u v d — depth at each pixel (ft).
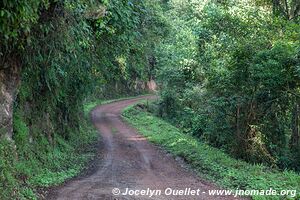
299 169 59.26
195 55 95.04
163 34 90.63
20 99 45.85
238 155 62.39
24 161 40.16
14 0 24.11
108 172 47.52
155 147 73.41
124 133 96.22
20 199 30.89
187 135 86.17
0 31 25.80
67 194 34.68
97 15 42.22
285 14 68.59
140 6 56.75
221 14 63.41
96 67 64.85
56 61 48.32
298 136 60.90
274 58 51.72
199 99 91.50
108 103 182.19
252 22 61.57
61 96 63.67
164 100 127.13
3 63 34.32
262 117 61.16
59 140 61.00
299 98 56.24
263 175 41.93
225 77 61.31
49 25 35.58
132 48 66.39
